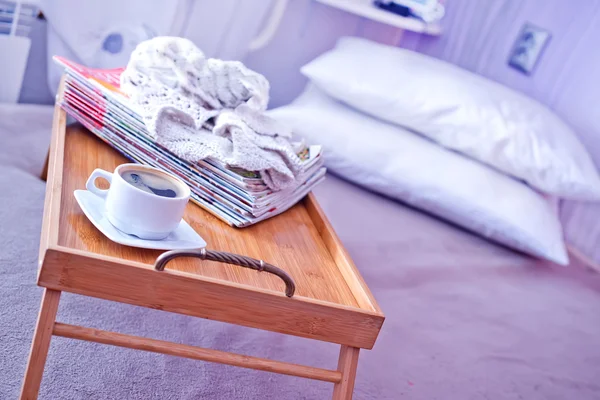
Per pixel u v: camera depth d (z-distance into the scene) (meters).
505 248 1.70
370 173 1.63
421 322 1.21
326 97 1.78
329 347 1.07
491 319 1.33
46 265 0.62
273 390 0.93
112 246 0.70
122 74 1.02
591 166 1.76
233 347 0.98
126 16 1.59
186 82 1.01
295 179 0.98
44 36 1.59
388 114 1.69
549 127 1.75
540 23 2.12
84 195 0.76
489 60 2.16
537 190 1.83
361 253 1.34
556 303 1.51
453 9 2.11
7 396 0.73
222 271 0.74
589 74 2.09
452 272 1.43
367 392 0.98
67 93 1.05
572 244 2.17
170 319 1.01
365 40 1.87
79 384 0.80
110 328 0.93
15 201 1.15
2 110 1.49
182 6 1.64
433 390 1.04
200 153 0.89
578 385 1.21
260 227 0.93
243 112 1.03
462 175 1.63
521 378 1.17
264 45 1.91
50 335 0.64
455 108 1.66
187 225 0.81
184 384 0.88
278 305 0.71
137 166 0.76
